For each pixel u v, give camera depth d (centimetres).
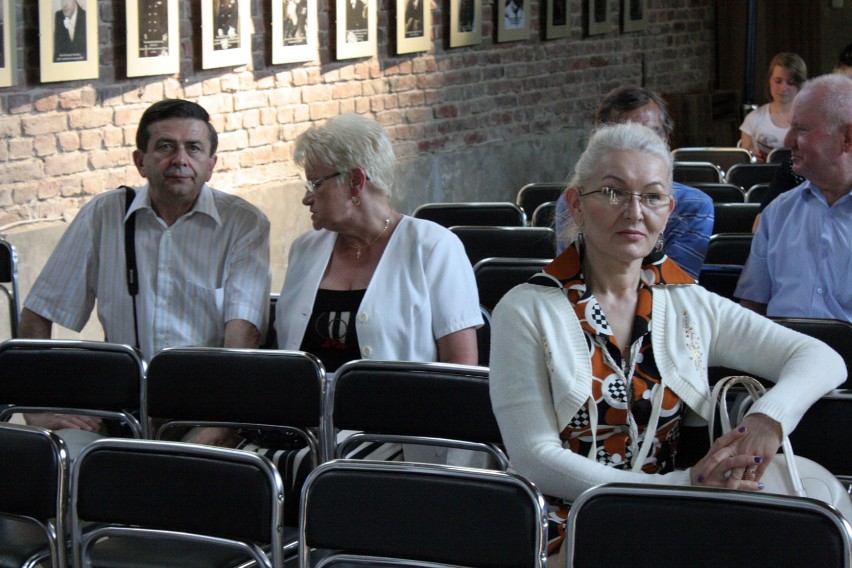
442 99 995
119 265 422
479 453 364
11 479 311
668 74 1344
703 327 276
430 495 264
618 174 261
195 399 357
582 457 259
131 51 686
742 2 1410
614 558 240
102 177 684
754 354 274
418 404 337
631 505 239
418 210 619
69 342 373
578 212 275
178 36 721
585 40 1188
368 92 907
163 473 297
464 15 1002
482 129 1052
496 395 269
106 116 683
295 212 837
